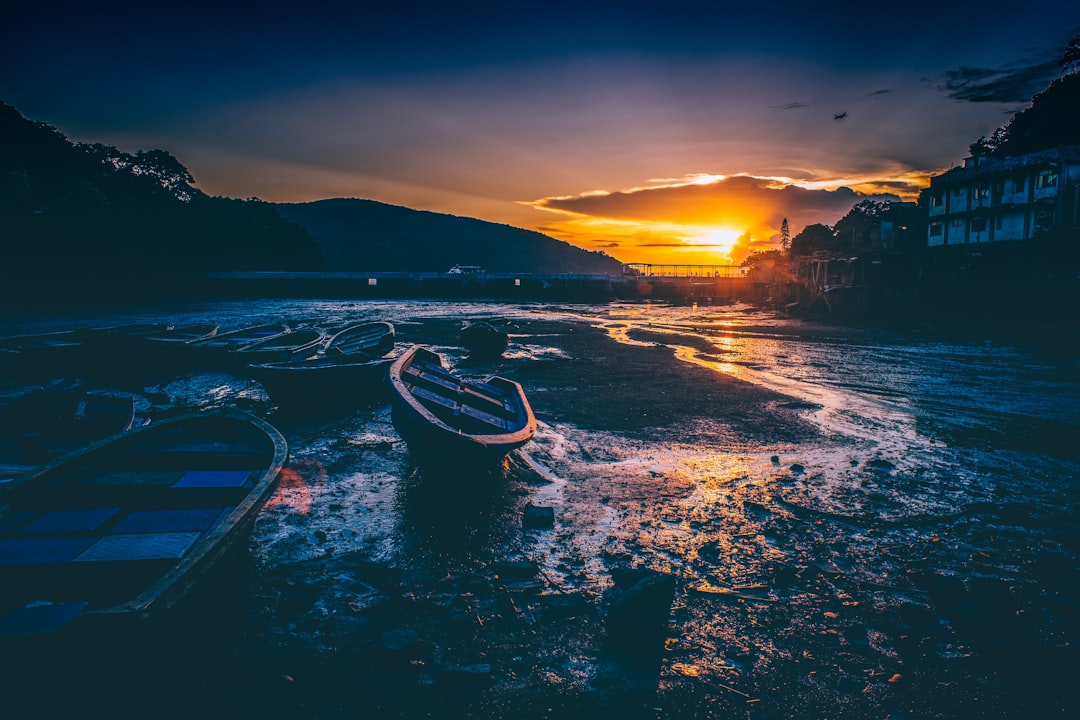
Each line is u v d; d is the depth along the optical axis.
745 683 4.30
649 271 104.50
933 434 11.32
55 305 45.06
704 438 10.97
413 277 73.62
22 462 7.33
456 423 8.23
